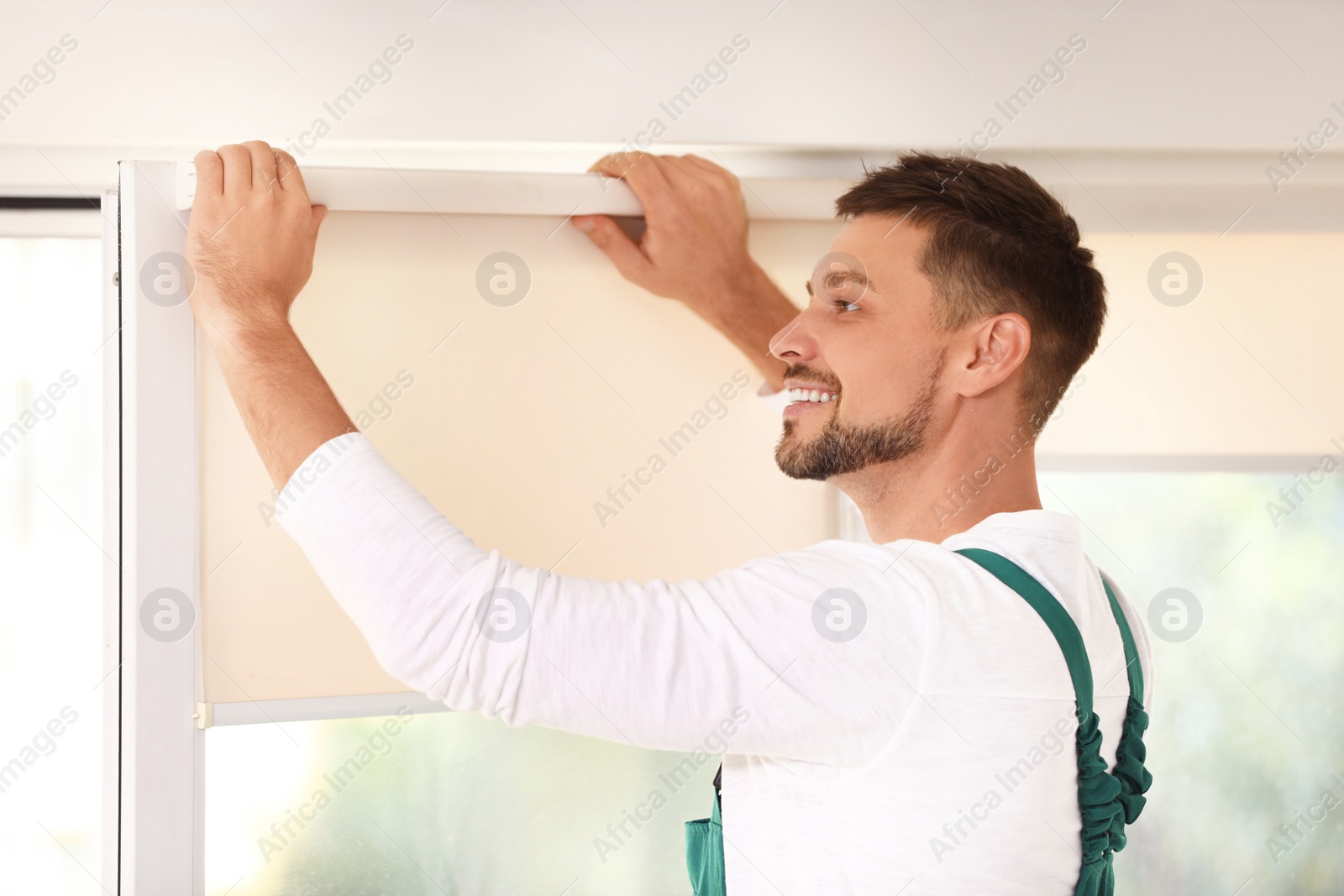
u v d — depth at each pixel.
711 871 0.96
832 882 0.83
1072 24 1.43
